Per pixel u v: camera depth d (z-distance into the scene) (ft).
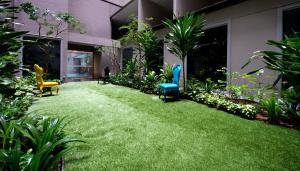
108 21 42.78
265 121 9.52
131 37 27.66
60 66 31.76
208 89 15.67
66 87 25.79
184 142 6.98
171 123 9.36
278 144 6.78
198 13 18.56
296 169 5.16
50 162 4.16
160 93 17.39
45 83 18.30
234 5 15.57
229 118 10.20
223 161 5.58
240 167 5.25
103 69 43.37
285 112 9.23
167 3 32.86
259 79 13.47
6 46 4.82
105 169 5.09
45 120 6.08
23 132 4.63
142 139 7.27
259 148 6.46
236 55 15.39
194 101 15.14
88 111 11.85
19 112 7.68
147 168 5.17
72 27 34.94
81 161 5.52
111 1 43.06
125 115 10.90
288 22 12.48
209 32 18.47
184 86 17.02
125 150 6.29
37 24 28.89
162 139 7.28
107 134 7.81
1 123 5.22
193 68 20.16
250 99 13.12
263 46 13.52
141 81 23.61
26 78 21.72
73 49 39.04
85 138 7.33
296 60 7.36
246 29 14.67
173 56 22.48
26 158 3.99
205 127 8.72
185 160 5.63
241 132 8.03
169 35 16.70
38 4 29.04
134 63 27.30
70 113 11.31
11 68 5.18
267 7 13.29
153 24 32.71
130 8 36.94
